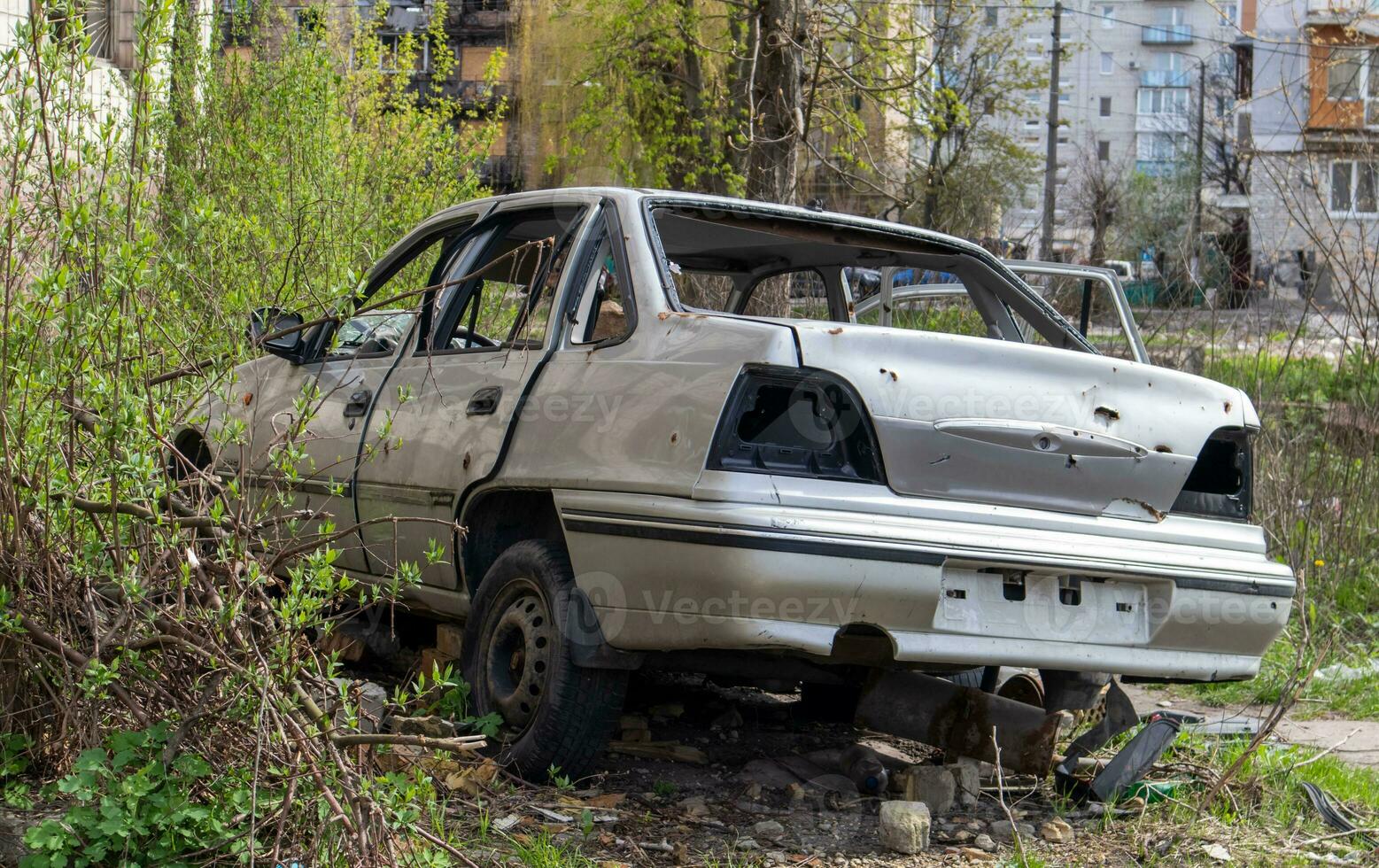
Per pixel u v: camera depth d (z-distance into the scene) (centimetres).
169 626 312
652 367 371
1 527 326
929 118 1658
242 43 863
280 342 525
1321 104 966
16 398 323
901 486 360
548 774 386
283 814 283
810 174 1355
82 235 327
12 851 308
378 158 914
